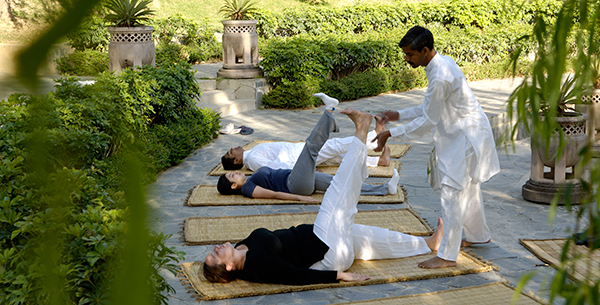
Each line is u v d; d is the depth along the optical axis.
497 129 7.86
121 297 0.33
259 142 7.66
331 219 3.45
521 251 3.88
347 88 11.02
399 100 11.27
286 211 4.84
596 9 0.97
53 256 0.48
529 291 3.24
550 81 0.99
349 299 3.17
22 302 2.04
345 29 16.30
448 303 3.07
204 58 13.56
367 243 3.68
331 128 4.93
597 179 1.02
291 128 8.66
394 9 16.86
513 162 6.56
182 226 4.46
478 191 3.78
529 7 16.25
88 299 2.12
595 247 1.06
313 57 10.71
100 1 0.25
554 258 3.66
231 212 4.82
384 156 6.33
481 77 13.87
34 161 0.36
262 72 10.72
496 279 3.43
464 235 4.21
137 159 0.36
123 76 5.79
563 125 4.57
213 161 6.68
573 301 1.04
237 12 10.59
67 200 2.32
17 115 3.43
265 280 3.34
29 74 0.24
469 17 16.78
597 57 1.02
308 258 3.40
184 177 6.00
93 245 2.21
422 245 3.83
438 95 3.35
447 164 3.47
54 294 0.48
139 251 0.34
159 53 12.11
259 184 5.23
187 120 7.41
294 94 10.21
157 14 17.06
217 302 3.15
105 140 4.75
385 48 12.23
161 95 6.81
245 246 3.46
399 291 3.28
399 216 4.63
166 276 3.52
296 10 15.95
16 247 2.35
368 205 5.01
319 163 6.20
